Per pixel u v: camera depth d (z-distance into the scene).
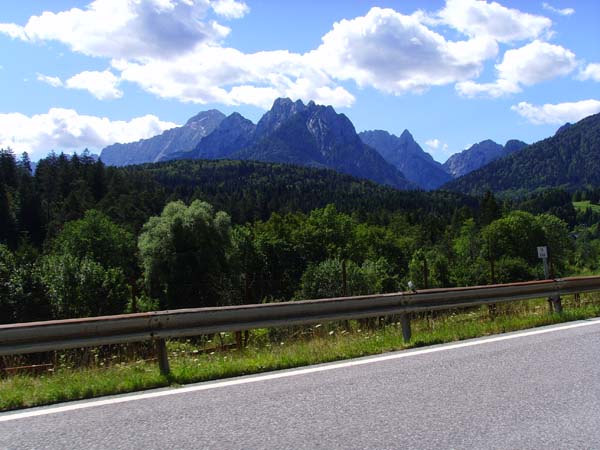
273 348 8.09
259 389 5.65
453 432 4.27
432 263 55.44
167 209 58.38
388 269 44.84
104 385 5.70
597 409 4.86
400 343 8.20
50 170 146.75
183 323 6.54
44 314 29.53
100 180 147.75
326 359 7.18
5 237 103.12
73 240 68.25
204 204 59.38
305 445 4.00
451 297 9.45
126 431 4.34
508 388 5.55
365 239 83.50
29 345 5.59
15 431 4.38
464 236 90.00
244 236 69.81
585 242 93.50
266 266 69.94
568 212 184.62
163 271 55.59
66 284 30.09
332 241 79.81
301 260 74.19
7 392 5.45
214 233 57.66
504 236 78.81
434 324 10.10
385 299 8.42
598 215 189.88
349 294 28.75
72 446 4.02
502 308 11.96
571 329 9.31
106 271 31.83
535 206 196.25
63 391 5.46
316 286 29.92
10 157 144.75
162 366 6.34
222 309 6.88
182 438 4.17
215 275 55.97
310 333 9.31
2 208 106.06
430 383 5.80
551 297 11.18
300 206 194.75
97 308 30.05
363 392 5.46
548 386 5.62
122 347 7.98
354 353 7.51
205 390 5.64
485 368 6.48
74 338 5.84
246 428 4.39
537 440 4.11
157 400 5.27
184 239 55.94
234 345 8.91
